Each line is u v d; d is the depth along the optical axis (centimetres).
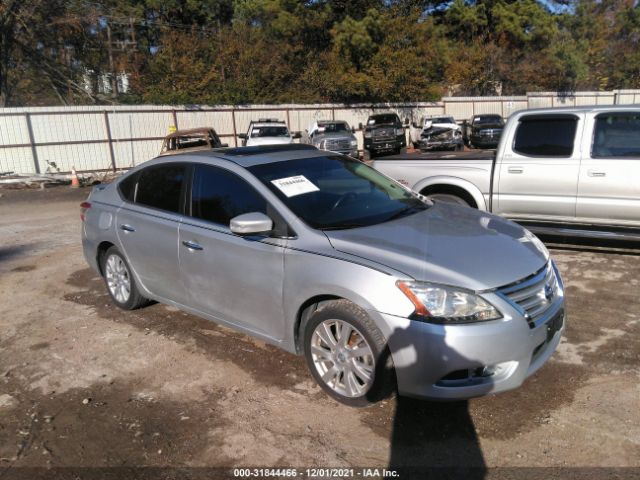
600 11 5141
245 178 396
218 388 371
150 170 479
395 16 3409
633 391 339
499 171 637
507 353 298
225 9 4000
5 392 381
